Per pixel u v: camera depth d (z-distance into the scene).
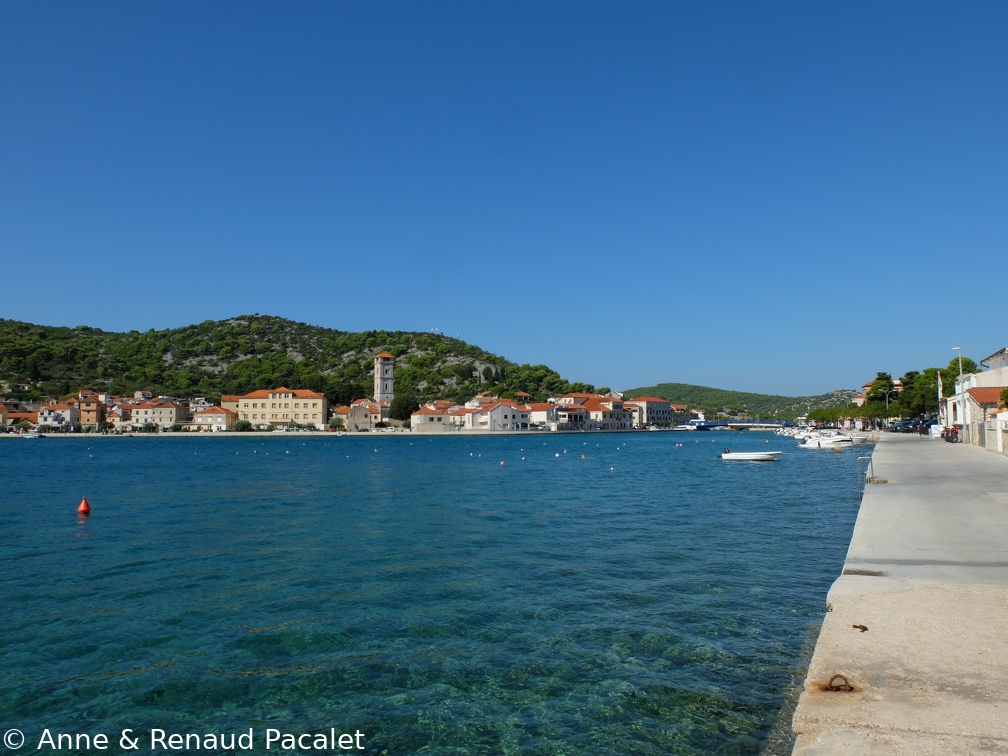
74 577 23.25
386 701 13.34
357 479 62.62
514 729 12.17
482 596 20.34
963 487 32.12
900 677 9.41
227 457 104.38
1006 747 7.48
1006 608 12.37
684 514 37.28
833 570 23.11
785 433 193.12
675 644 15.97
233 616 18.72
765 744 11.37
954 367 133.00
